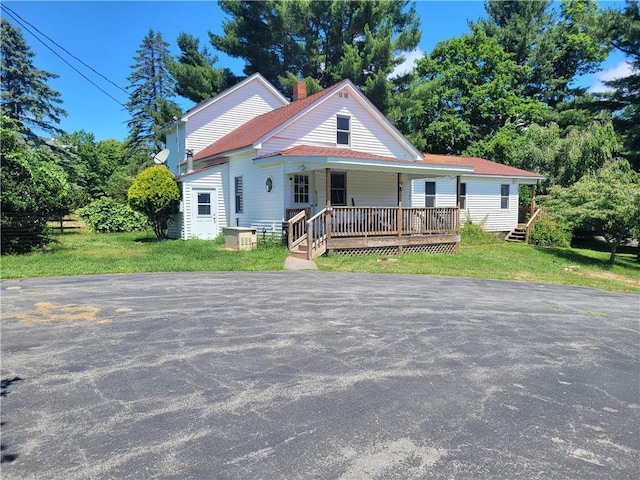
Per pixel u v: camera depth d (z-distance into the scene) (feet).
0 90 112.37
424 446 9.32
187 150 62.59
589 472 8.55
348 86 53.72
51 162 51.16
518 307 24.52
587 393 12.49
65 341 15.97
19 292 24.99
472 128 102.06
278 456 8.81
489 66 102.63
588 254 57.82
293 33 88.63
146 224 81.41
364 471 8.36
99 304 22.07
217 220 58.03
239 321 19.10
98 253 44.01
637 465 8.85
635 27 81.10
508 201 71.51
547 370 14.29
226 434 9.62
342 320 19.67
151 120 123.54
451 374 13.53
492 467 8.61
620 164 67.72
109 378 12.62
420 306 23.25
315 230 44.32
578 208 51.26
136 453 8.83
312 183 50.55
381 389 12.21
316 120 52.37
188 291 25.79
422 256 45.75
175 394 11.62
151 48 129.18
